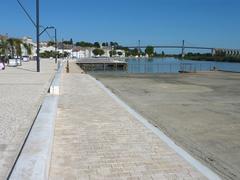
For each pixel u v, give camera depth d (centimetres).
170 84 2661
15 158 575
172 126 1000
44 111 907
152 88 2277
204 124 1038
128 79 3256
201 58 15188
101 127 845
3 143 664
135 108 1341
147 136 764
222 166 639
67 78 2506
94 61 8112
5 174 505
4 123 845
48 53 13350
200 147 771
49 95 1367
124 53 17825
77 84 1998
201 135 891
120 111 1073
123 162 589
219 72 4806
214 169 619
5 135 725
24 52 12406
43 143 591
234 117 1168
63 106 1159
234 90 2216
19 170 463
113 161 593
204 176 530
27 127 804
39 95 1393
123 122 908
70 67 5006
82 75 2927
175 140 830
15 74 2791
